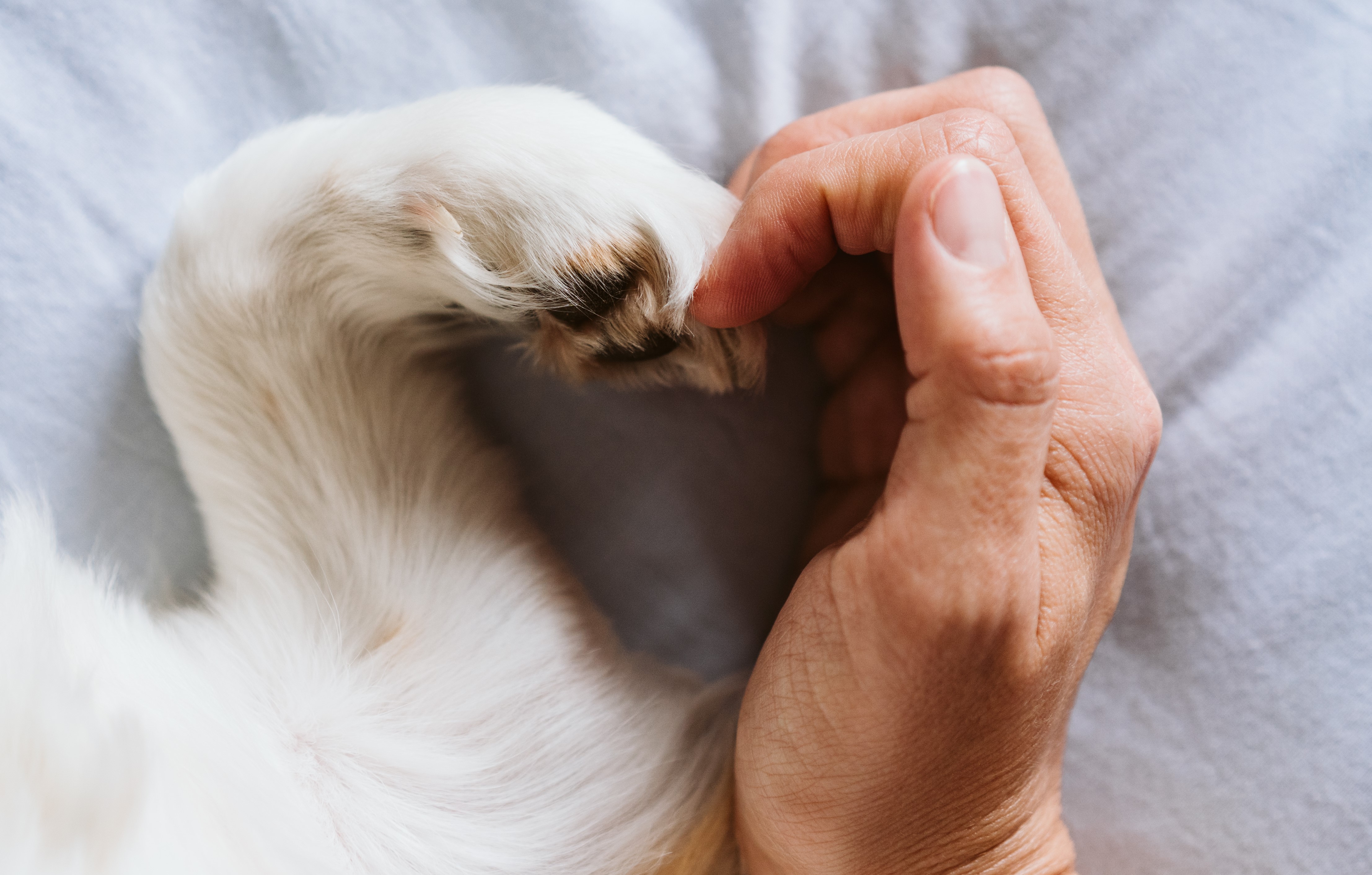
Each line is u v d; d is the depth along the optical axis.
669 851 0.34
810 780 0.33
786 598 0.37
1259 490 0.37
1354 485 0.37
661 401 0.36
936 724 0.32
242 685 0.32
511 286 0.31
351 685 0.33
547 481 0.36
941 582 0.30
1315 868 0.37
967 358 0.29
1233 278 0.37
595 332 0.32
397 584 0.33
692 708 0.35
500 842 0.32
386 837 0.32
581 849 0.33
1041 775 0.34
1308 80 0.37
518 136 0.31
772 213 0.32
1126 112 0.37
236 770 0.31
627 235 0.31
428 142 0.32
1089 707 0.38
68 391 0.35
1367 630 0.37
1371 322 0.37
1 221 0.34
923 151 0.32
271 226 0.33
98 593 0.33
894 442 0.36
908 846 0.33
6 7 0.34
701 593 0.37
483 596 0.34
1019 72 0.37
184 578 0.35
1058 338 0.33
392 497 0.34
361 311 0.33
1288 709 0.37
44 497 0.33
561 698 0.33
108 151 0.35
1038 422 0.30
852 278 0.36
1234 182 0.37
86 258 0.35
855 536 0.32
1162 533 0.37
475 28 0.36
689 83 0.36
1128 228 0.37
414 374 0.35
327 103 0.35
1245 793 0.38
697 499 0.37
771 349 0.37
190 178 0.35
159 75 0.35
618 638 0.35
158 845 0.30
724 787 0.35
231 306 0.33
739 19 0.36
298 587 0.33
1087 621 0.33
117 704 0.31
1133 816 0.38
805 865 0.34
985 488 0.30
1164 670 0.38
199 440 0.34
